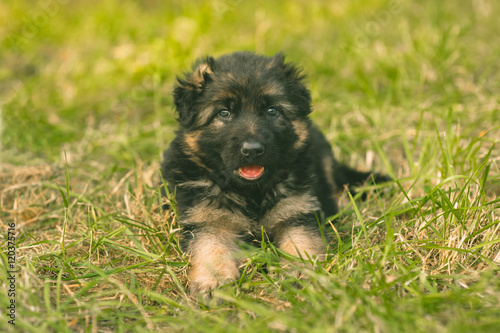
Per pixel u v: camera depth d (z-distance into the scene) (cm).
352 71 749
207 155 390
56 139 629
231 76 383
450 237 352
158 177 488
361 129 614
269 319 278
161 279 359
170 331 287
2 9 1036
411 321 271
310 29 947
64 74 807
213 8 1004
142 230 418
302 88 405
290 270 348
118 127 649
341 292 286
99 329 302
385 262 341
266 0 1110
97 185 518
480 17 885
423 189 457
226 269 357
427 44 752
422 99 665
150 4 1177
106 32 983
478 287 295
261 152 364
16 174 529
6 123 643
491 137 550
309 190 403
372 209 463
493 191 473
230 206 388
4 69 834
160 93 716
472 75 699
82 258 377
